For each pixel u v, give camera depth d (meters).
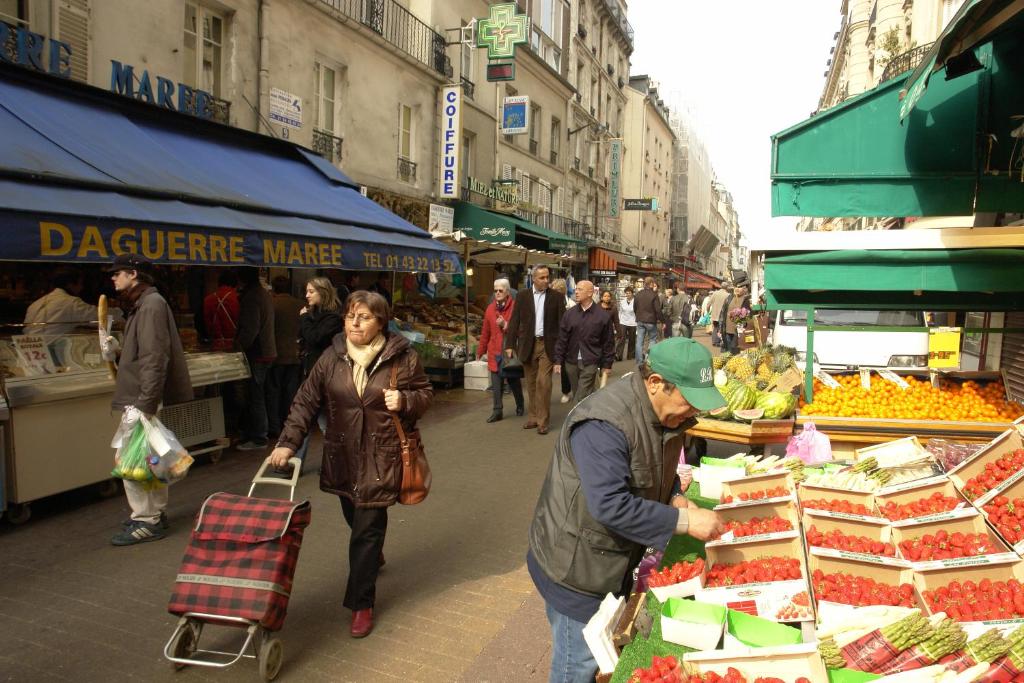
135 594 4.13
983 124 6.10
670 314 20.19
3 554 4.69
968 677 1.98
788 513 3.17
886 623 2.32
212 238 6.49
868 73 26.08
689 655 2.08
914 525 3.07
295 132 12.09
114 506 5.72
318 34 12.62
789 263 5.98
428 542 5.16
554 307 8.82
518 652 3.56
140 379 4.71
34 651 3.47
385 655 3.54
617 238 39.97
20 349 5.29
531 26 24.86
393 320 11.88
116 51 8.81
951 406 6.18
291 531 3.38
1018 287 5.48
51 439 5.35
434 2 16.97
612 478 2.16
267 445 7.85
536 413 9.00
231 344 7.54
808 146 6.43
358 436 3.71
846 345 10.05
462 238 12.38
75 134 6.79
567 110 28.97
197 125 9.34
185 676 3.31
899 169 6.27
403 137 16.00
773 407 5.89
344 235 8.62
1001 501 3.31
